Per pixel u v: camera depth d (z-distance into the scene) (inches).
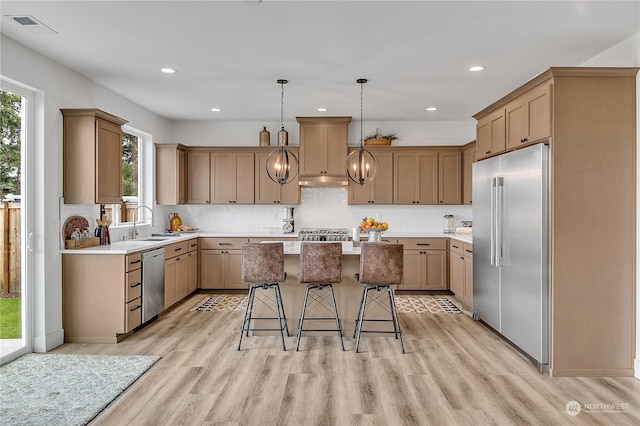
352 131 262.4
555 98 124.1
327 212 266.1
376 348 149.5
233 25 122.2
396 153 252.4
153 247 177.9
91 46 137.1
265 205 267.6
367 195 253.1
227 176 255.6
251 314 160.7
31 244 142.7
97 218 179.5
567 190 124.6
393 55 146.3
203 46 138.1
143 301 167.6
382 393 113.2
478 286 177.8
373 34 128.4
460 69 160.4
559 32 125.8
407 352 145.3
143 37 130.4
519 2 107.5
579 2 107.1
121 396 110.9
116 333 154.0
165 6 110.3
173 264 202.8
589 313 125.3
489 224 164.7
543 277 126.6
